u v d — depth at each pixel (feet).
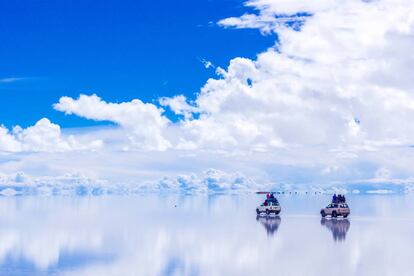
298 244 159.43
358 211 369.71
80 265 120.37
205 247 152.56
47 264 121.60
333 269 114.62
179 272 111.75
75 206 457.68
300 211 369.50
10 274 109.19
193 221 259.39
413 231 199.93
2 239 174.81
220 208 421.18
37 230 207.10
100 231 203.31
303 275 107.96
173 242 165.68
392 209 401.29
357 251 143.13
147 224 237.04
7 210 375.66
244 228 215.51
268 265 120.16
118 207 437.99
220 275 107.86
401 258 130.11
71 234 190.90
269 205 314.55
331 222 250.37
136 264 121.49
